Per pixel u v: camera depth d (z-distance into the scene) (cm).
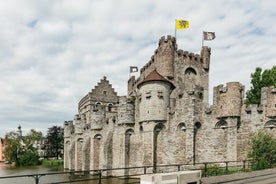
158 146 4619
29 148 12644
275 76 5831
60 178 5991
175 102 4509
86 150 6219
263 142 3653
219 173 2945
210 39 5856
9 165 12206
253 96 6009
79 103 10006
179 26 5984
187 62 6094
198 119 4203
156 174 1520
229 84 4081
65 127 8400
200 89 4316
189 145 4112
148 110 4681
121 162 5031
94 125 5994
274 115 3834
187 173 1616
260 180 2178
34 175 1516
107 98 8594
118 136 5188
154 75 4800
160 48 5969
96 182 4522
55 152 13600
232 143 3956
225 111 4056
